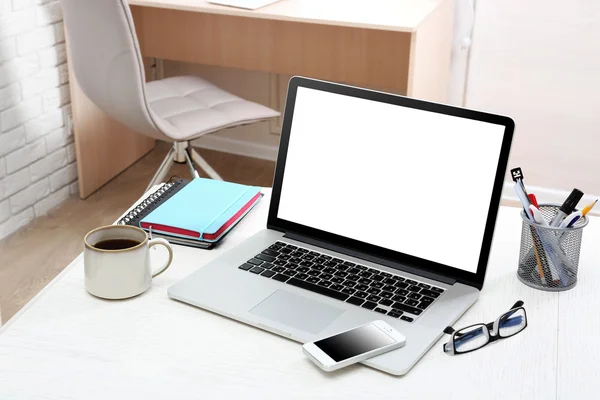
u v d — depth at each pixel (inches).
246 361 41.5
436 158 48.7
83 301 46.8
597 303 47.1
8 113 105.3
